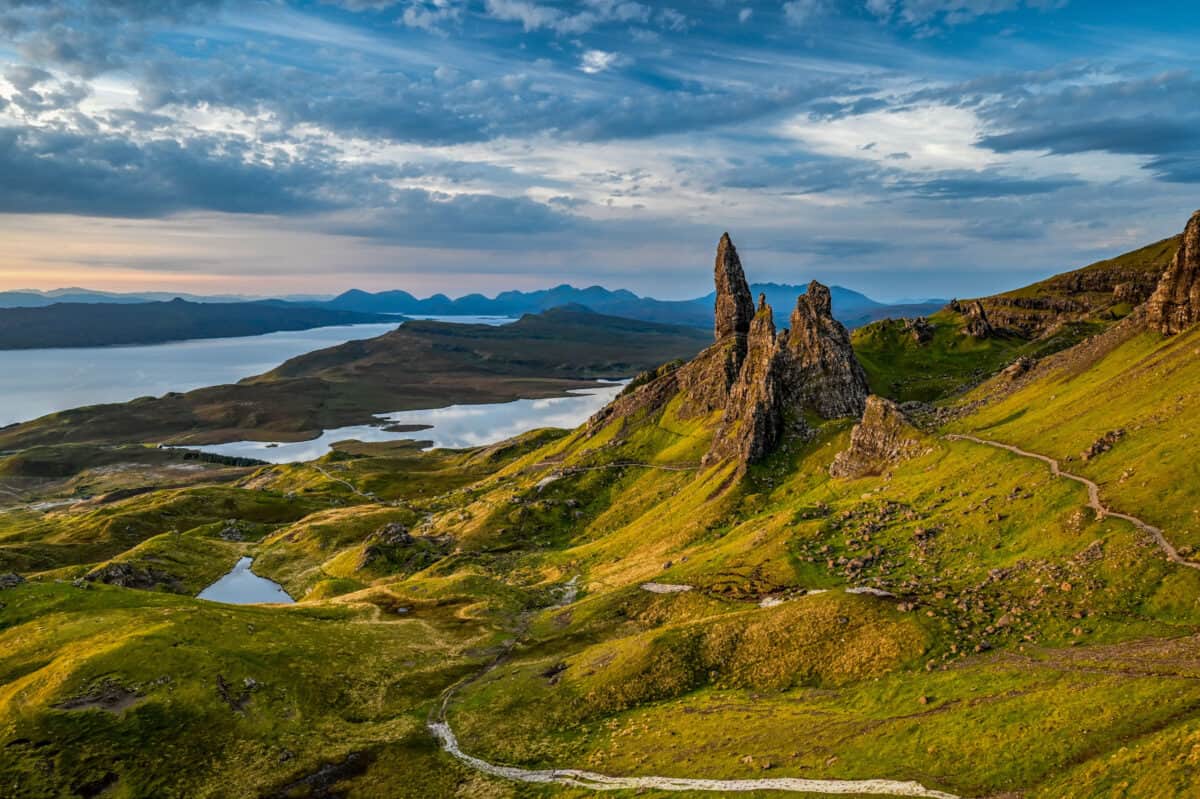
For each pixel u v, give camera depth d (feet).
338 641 382.42
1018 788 168.45
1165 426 322.34
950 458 426.10
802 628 296.71
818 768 201.77
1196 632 209.46
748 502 537.24
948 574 299.17
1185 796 139.23
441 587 507.71
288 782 259.60
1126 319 517.55
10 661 319.47
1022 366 609.01
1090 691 192.85
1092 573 253.44
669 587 398.83
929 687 229.45
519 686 328.70
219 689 303.48
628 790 219.82
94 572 609.01
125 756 258.57
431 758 273.33
